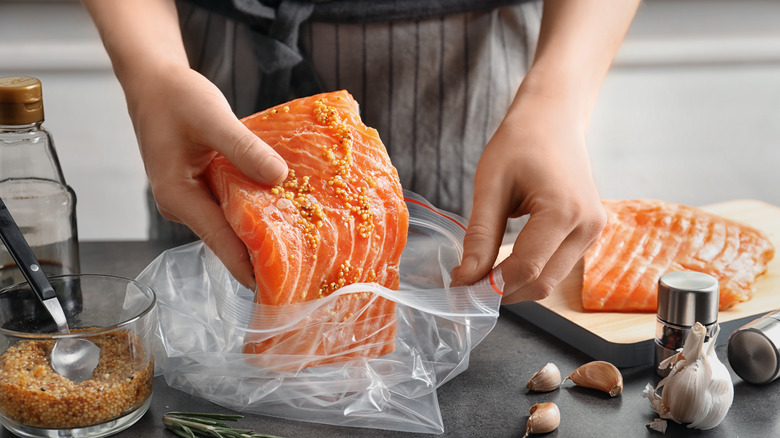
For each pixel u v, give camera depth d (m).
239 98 1.25
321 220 0.92
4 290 0.92
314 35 1.22
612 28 1.11
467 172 1.31
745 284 1.10
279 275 0.90
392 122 1.27
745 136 3.32
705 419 0.90
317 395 0.93
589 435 0.90
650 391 0.93
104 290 0.96
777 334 0.94
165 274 1.01
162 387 0.96
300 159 0.95
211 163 0.96
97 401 0.87
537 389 0.95
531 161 0.99
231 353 0.94
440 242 1.06
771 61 3.86
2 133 1.00
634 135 3.32
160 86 0.97
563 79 1.06
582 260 1.16
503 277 0.97
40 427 0.87
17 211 1.02
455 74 1.26
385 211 0.95
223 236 0.94
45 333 0.91
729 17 4.05
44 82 3.42
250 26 1.21
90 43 3.46
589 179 1.00
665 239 1.17
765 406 0.93
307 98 0.99
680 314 0.95
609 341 1.00
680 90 3.67
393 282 0.97
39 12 3.61
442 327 1.00
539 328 1.06
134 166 3.07
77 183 2.94
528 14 1.28
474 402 0.94
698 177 3.01
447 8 1.23
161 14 1.08
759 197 2.87
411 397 0.93
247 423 0.91
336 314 0.94
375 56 1.24
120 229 2.69
